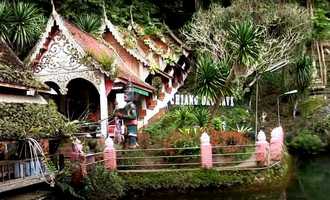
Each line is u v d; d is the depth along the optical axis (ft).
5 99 43.29
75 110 69.41
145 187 49.39
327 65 106.32
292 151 77.61
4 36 67.77
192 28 91.35
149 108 78.54
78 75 59.77
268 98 92.73
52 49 60.23
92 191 45.44
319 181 55.72
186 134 57.11
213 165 52.11
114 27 76.38
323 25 112.68
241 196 49.01
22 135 39.32
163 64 91.04
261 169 51.37
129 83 58.95
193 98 82.58
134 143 56.54
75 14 93.25
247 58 68.74
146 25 100.58
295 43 88.02
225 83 67.62
